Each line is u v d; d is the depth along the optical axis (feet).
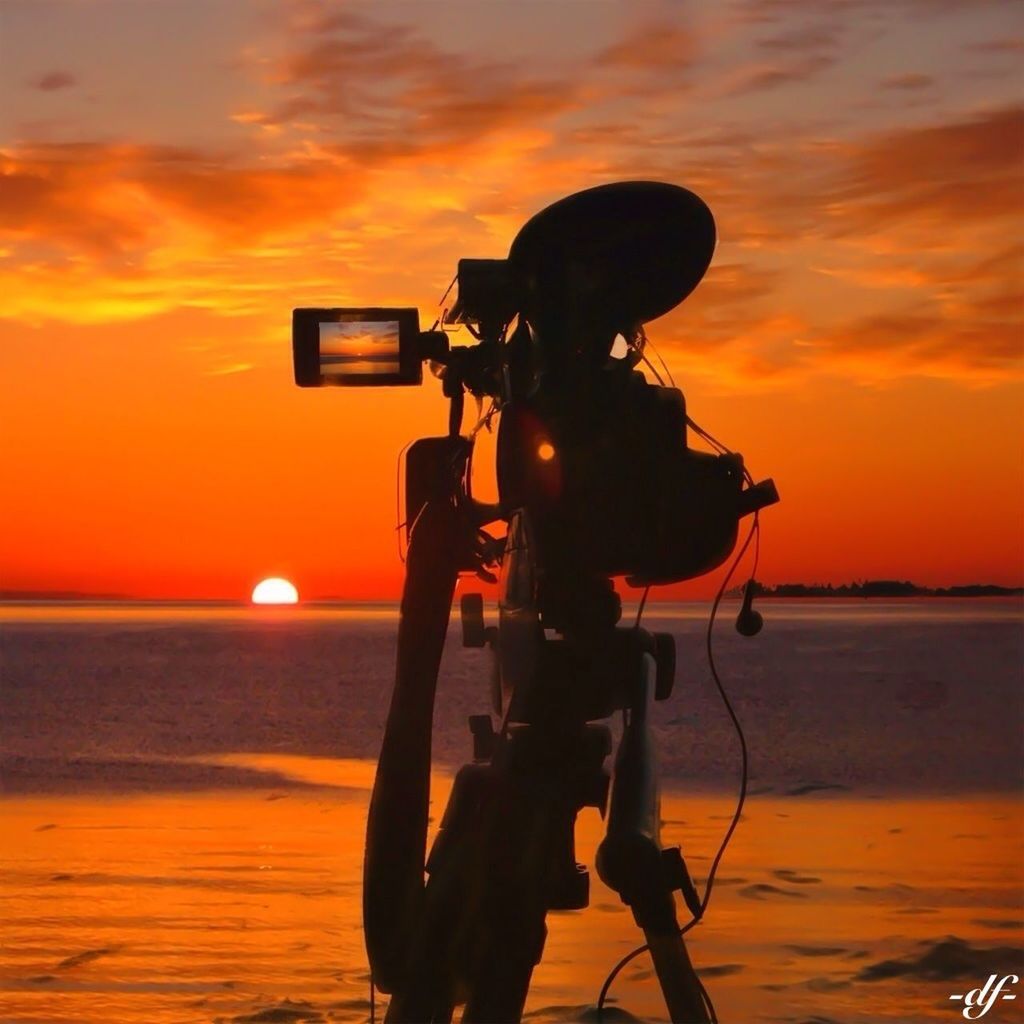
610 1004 13.70
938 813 26.66
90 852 22.09
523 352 7.73
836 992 13.94
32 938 16.46
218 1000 13.75
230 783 31.81
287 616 290.97
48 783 31.68
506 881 7.24
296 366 8.16
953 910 17.75
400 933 7.33
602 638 7.51
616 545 7.32
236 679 71.56
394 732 7.49
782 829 24.52
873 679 69.62
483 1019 7.18
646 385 7.48
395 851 7.35
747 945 15.90
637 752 7.34
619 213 7.36
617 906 18.31
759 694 59.47
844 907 17.94
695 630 143.74
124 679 72.08
